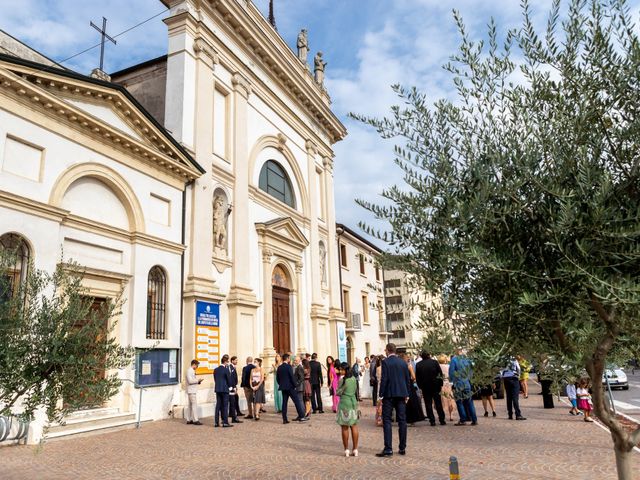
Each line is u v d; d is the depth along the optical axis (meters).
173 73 16.69
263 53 21.14
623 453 3.93
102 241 12.55
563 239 3.34
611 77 3.64
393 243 4.12
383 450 7.90
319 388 14.77
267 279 19.47
